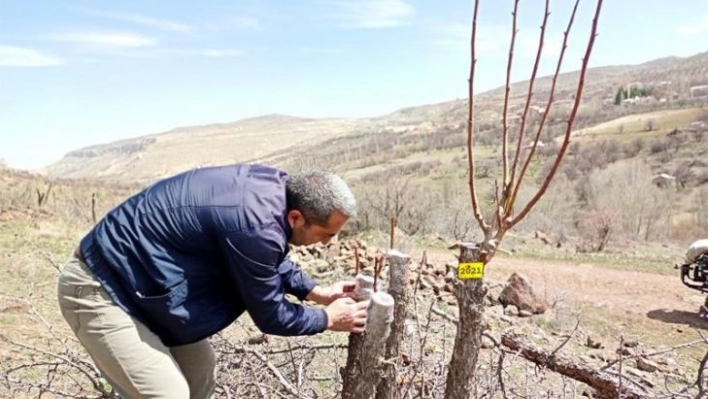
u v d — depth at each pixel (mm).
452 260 10977
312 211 2127
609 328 7543
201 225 2045
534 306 7551
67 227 14047
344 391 2379
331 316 2217
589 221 18312
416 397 3066
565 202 22703
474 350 2289
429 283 7434
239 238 2004
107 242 2111
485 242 2162
